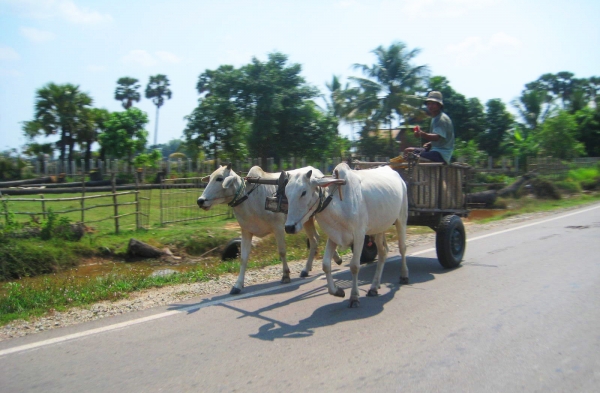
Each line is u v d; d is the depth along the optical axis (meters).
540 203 21.19
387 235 12.41
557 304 6.34
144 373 4.61
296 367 4.67
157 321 6.11
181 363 4.82
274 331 5.68
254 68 25.55
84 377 4.55
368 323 5.88
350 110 32.34
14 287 8.45
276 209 6.86
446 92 39.84
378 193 7.04
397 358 4.80
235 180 7.78
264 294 7.36
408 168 8.35
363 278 8.27
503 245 10.81
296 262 9.76
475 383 4.24
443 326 5.67
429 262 9.38
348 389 4.20
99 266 11.20
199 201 7.77
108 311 6.55
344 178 6.50
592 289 6.99
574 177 29.89
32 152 35.56
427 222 9.05
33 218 12.62
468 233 13.00
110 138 35.12
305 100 26.09
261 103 24.86
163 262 11.56
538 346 5.01
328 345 5.21
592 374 4.38
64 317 6.32
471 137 40.06
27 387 4.38
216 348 5.19
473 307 6.35
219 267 9.31
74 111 35.06
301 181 6.12
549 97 46.47
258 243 11.63
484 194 20.75
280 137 25.98
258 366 4.71
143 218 15.90
